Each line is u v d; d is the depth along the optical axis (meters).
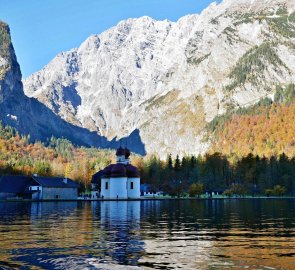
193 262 29.97
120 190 175.75
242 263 29.58
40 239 40.34
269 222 57.50
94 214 74.75
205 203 125.88
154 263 29.75
